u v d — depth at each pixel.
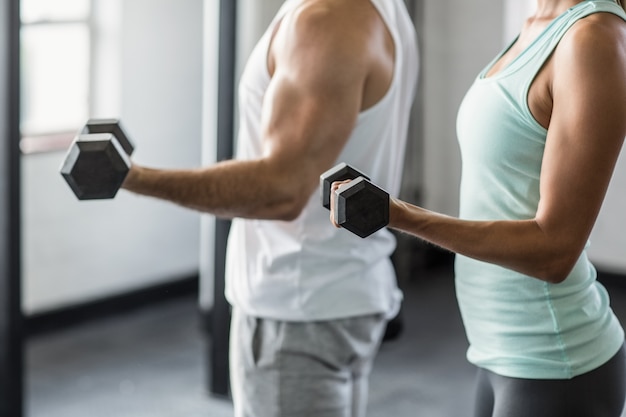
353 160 1.88
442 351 4.68
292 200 1.76
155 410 4.03
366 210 1.40
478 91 1.62
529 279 1.60
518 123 1.56
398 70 1.90
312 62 1.76
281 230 1.92
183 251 5.34
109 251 5.01
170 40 5.04
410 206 1.48
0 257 3.40
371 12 1.84
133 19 4.85
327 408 1.96
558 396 1.60
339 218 1.41
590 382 1.61
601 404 1.62
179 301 5.32
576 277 1.61
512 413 1.63
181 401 4.11
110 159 1.55
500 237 1.46
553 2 1.61
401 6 2.00
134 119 4.95
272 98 1.79
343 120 1.77
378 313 1.99
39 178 4.66
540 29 1.61
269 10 4.09
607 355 1.63
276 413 1.97
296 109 1.76
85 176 1.55
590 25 1.48
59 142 4.70
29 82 4.54
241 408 2.03
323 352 1.94
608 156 1.46
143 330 4.92
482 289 1.67
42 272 4.74
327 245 1.92
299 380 1.95
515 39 1.71
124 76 4.86
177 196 1.72
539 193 1.57
